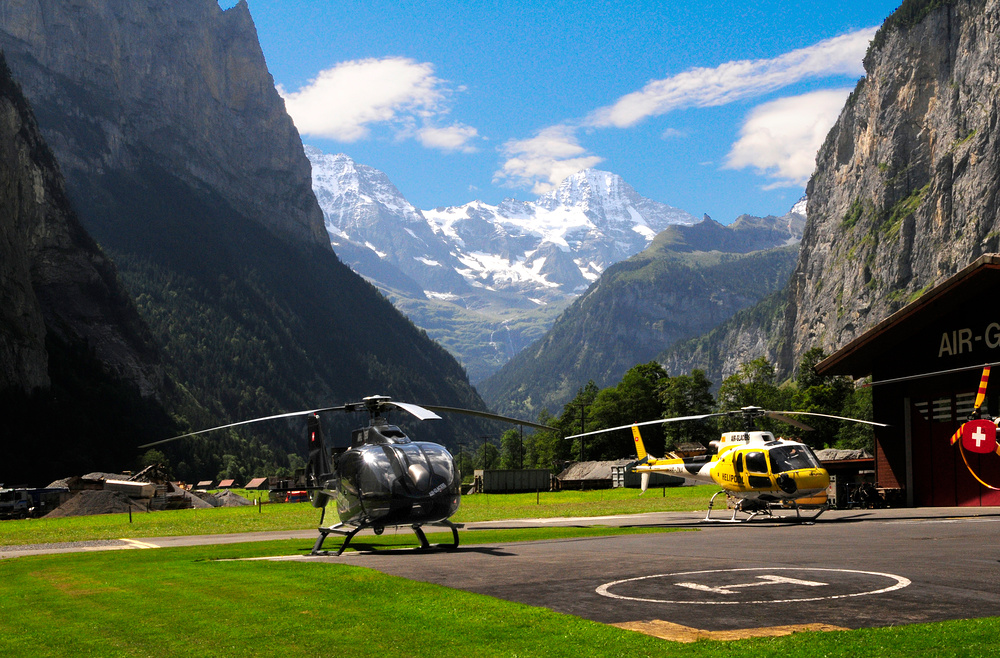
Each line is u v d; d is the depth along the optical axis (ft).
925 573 39.58
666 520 103.55
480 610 33.68
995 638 26.03
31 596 45.47
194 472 654.12
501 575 43.62
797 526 79.30
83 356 632.79
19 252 556.10
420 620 32.48
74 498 204.03
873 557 46.80
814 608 31.65
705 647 26.22
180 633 32.63
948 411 105.19
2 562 72.90
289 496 318.45
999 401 97.30
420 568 47.85
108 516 186.50
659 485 324.80
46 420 507.30
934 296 101.91
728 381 488.02
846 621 29.19
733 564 45.27
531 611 32.96
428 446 62.34
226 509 211.61
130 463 556.10
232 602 38.75
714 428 461.37
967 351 101.65
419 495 59.21
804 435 414.41
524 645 27.89
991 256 94.89
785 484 85.46
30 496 236.02
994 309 98.27
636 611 32.35
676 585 38.19
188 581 47.16
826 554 49.19
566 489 357.82
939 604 31.81
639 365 506.07
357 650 28.45
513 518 131.44
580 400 562.25
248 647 29.66
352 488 60.29
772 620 29.81
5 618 38.70
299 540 87.25
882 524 76.28
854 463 122.31
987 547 51.11
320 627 32.24
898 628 27.68
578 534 81.56
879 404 114.83
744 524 87.15
